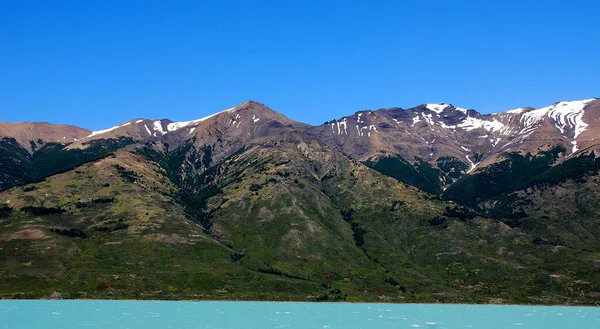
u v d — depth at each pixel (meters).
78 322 163.75
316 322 174.75
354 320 183.38
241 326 160.75
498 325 176.38
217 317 183.12
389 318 192.12
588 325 178.38
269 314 197.00
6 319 169.38
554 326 174.88
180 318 177.88
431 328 166.25
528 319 195.75
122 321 167.50
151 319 173.62
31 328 152.00
